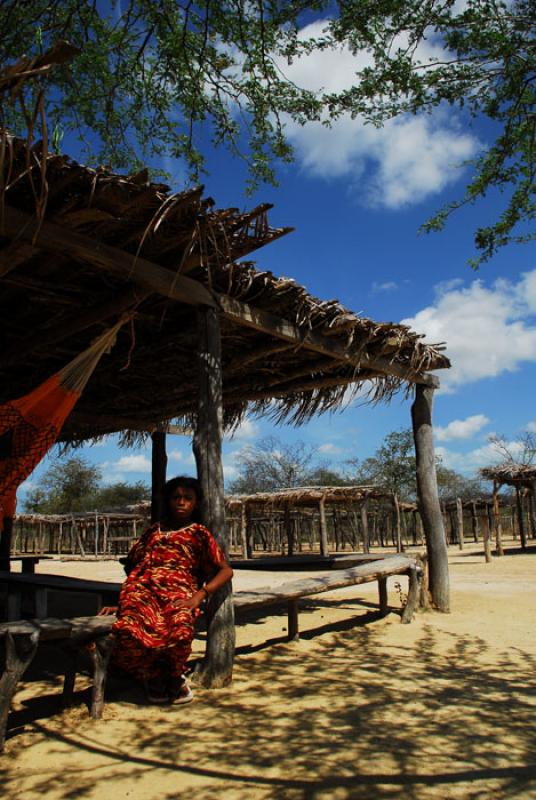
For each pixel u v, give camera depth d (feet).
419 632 21.95
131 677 14.74
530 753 10.57
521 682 15.25
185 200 12.75
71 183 11.69
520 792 9.04
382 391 25.08
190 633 13.01
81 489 132.26
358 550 87.97
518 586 35.76
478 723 12.17
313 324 19.49
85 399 27.35
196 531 13.67
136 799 9.00
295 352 20.83
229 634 15.46
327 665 17.38
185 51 14.82
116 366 22.85
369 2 13.14
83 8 13.46
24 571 32.81
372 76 14.19
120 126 17.07
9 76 8.57
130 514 82.79
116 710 13.30
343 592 34.71
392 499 73.46
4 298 16.57
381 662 17.62
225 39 14.75
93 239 13.34
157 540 13.58
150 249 14.47
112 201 12.05
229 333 19.49
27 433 15.02
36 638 11.68
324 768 10.02
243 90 15.38
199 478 15.79
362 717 12.63
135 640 12.51
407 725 12.10
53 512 126.93
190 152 17.02
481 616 25.05
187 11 14.14
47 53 8.45
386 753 10.62
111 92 15.64
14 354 19.53
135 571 13.47
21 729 12.16
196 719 12.62
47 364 22.40
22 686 15.48
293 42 14.38
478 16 13.10
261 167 16.89
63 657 18.97
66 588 19.34
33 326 18.37
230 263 15.39
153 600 13.11
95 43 15.01
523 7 13.12
